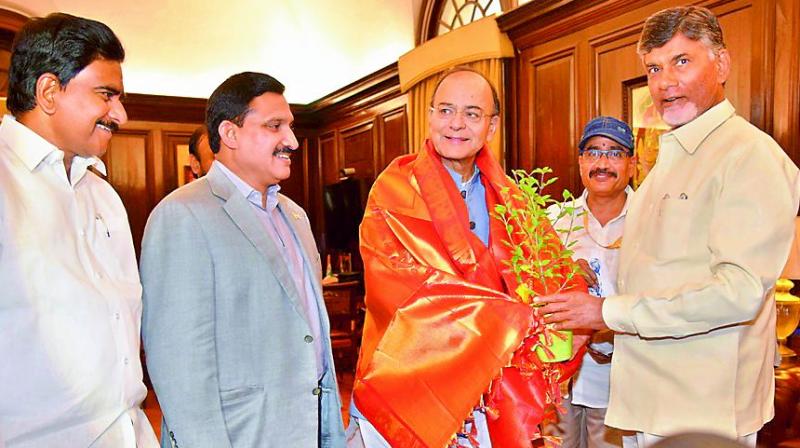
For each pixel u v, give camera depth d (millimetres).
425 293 1450
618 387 1578
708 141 1458
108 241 1297
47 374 1110
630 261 1570
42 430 1112
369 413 1451
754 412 1430
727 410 1391
